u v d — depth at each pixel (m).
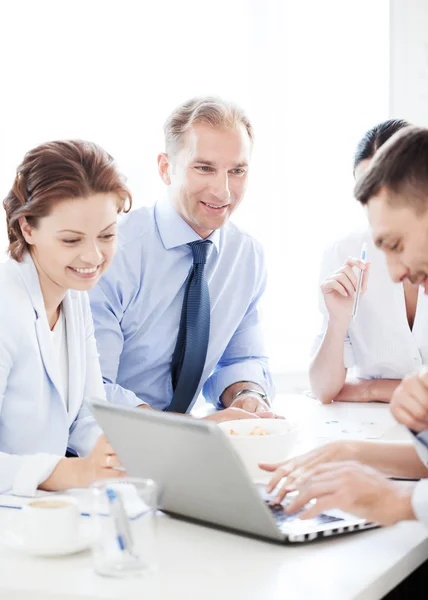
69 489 1.50
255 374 2.50
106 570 1.15
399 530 1.33
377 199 1.33
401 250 1.34
